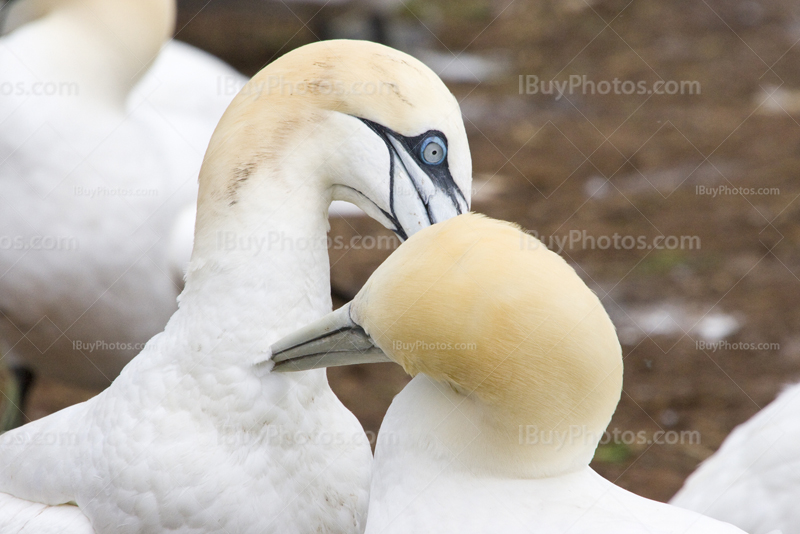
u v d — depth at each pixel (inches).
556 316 229.5
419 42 1127.6
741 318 617.6
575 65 1106.7
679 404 538.3
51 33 434.6
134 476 275.1
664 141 916.6
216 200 282.7
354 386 568.1
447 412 248.1
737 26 1227.2
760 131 933.2
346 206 519.8
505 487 243.1
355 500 297.1
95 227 432.5
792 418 319.9
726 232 734.5
